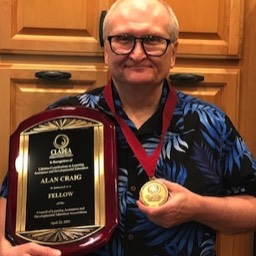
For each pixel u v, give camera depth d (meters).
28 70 1.27
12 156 1.05
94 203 1.00
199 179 1.04
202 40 1.30
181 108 1.10
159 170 1.04
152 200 0.94
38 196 1.01
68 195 1.00
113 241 1.03
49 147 1.04
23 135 1.06
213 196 1.07
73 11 1.26
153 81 1.03
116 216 0.98
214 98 1.33
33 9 1.25
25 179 1.03
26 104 1.29
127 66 1.02
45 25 1.26
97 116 1.06
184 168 1.04
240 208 1.06
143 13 1.01
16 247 0.96
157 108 1.10
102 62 1.30
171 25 1.03
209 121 1.08
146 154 1.05
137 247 1.02
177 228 1.03
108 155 1.03
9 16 1.25
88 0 1.26
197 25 1.29
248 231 1.11
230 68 1.33
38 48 1.27
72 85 1.30
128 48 1.01
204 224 1.05
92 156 1.03
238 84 1.32
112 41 1.02
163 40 1.02
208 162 1.06
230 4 1.29
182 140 1.06
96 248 0.97
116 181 1.01
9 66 1.27
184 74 1.29
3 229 1.06
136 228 1.02
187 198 0.96
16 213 1.01
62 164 1.03
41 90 1.29
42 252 0.94
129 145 1.05
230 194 1.12
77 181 1.01
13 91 1.29
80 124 1.06
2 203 1.10
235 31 1.30
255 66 1.32
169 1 1.28
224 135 1.09
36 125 1.07
